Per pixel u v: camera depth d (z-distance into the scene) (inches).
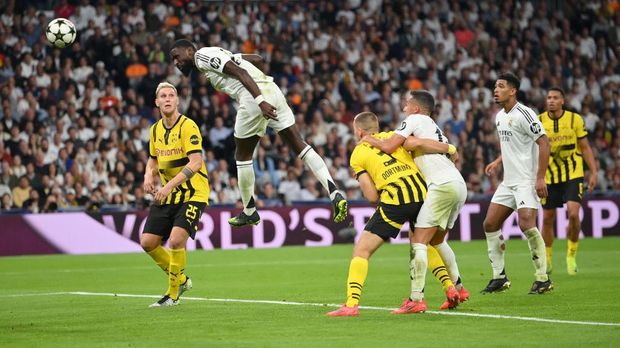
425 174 542.3
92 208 1253.7
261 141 1387.8
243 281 791.7
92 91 1407.5
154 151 602.9
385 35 1625.2
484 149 1515.7
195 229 593.3
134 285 775.1
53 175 1284.4
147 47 1472.7
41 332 481.4
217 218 1234.6
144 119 1382.9
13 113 1348.4
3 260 1101.7
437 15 1683.1
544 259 647.8
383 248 1210.0
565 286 697.0
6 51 1422.2
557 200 793.6
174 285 597.0
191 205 590.6
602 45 1728.6
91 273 905.5
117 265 1005.8
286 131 575.8
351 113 1507.1
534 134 641.0
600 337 438.9
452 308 556.7
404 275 822.5
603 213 1339.8
